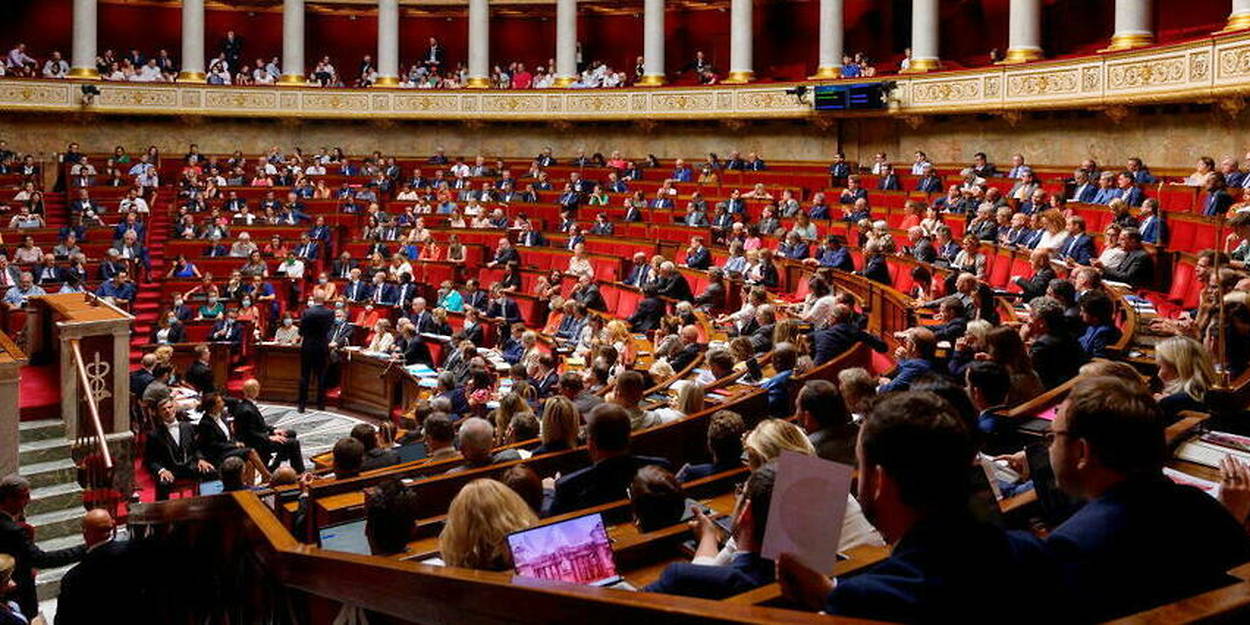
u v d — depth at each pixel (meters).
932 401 2.20
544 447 6.80
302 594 3.67
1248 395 5.21
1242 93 17.08
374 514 4.61
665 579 3.39
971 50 28.19
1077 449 2.49
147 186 27.53
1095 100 20.36
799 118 27.67
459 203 26.41
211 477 11.01
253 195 27.38
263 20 35.66
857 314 12.02
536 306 19.27
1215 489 3.85
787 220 20.28
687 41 33.91
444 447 7.40
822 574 2.33
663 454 7.22
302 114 32.34
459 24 36.00
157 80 31.78
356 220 26.58
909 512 2.15
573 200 25.67
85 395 10.26
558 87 31.31
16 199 25.33
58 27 33.88
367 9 35.84
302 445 16.08
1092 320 7.96
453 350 16.70
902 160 26.17
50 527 9.86
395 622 3.06
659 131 30.83
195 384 13.67
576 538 3.90
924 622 1.96
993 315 9.75
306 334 18.23
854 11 30.92
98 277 22.36
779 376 8.18
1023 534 2.22
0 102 30.14
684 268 18.73
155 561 4.52
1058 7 25.50
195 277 22.42
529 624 2.35
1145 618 1.68
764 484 3.31
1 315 16.11
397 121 33.09
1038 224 14.84
